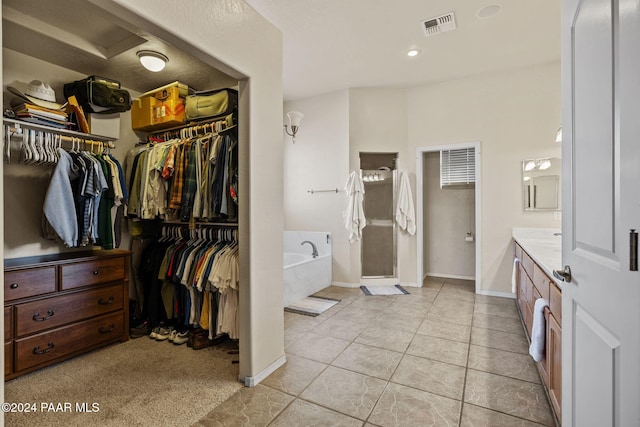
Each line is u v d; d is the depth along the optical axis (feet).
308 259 14.16
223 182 7.50
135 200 9.14
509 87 12.28
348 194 13.91
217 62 5.71
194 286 8.09
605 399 2.86
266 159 6.80
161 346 8.27
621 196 2.54
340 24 9.11
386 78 12.99
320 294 13.03
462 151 13.38
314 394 6.04
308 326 9.50
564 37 4.01
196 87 10.02
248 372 6.35
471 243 15.66
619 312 2.59
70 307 7.33
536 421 5.20
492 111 12.57
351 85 13.74
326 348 8.02
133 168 9.27
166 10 4.68
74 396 6.00
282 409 5.59
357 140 14.07
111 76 9.19
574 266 3.66
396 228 14.44
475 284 14.03
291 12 8.54
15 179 7.59
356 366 7.09
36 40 7.16
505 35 9.71
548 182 11.69
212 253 7.77
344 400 5.83
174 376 6.72
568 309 3.87
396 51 10.71
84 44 7.60
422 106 13.83
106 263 8.05
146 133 10.37
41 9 6.44
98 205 7.68
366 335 8.81
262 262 6.68
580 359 3.50
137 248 10.03
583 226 3.40
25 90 7.29
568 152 3.86
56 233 7.47
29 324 6.67
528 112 12.01
